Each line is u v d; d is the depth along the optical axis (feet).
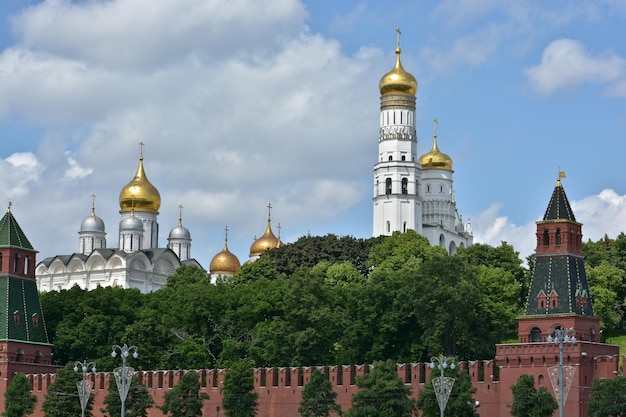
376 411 568.82
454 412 567.18
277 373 638.12
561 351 469.98
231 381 629.92
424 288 654.94
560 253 589.73
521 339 586.04
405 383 605.31
